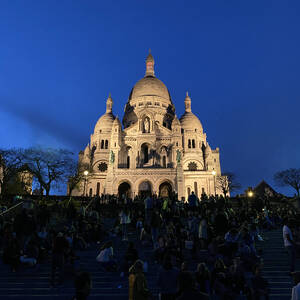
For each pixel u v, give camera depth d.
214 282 11.22
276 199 54.47
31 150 53.88
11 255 15.90
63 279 14.38
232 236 16.42
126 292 14.03
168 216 28.89
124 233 23.66
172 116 99.81
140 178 68.12
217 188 77.00
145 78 108.31
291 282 15.30
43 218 23.67
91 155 90.88
